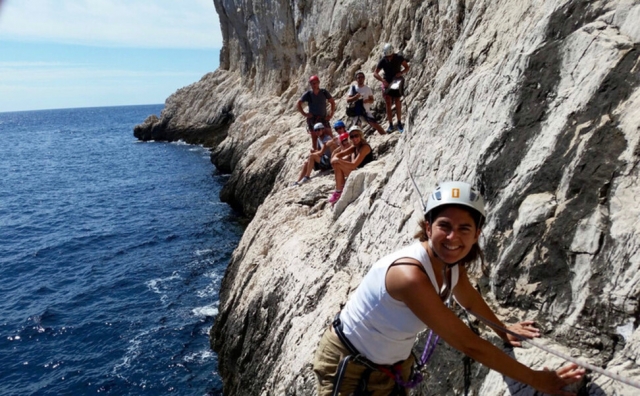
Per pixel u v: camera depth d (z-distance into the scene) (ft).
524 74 15.11
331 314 19.36
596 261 10.48
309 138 56.95
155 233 67.56
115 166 135.03
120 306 45.70
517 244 12.46
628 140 10.98
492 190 14.38
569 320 10.51
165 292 48.01
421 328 8.77
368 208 22.68
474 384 11.45
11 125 492.54
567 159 12.22
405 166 21.22
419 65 41.09
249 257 32.89
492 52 20.36
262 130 84.38
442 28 36.35
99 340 39.91
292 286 24.40
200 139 144.36
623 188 10.63
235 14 109.70
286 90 87.56
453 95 19.98
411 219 18.43
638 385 7.36
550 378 8.70
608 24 13.33
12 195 104.68
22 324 43.27
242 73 120.26
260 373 23.82
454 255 8.34
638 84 11.53
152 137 175.63
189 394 32.17
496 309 12.36
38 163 159.53
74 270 56.29
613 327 9.68
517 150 14.08
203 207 78.28
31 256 62.18
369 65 57.47
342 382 9.41
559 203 11.98
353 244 22.31
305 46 81.82
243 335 27.35
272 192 51.88
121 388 33.53
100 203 90.89
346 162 30.86
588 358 9.68
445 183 8.63
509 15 20.43
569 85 13.43
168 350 37.40
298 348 19.95
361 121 40.63
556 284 11.23
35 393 33.81
